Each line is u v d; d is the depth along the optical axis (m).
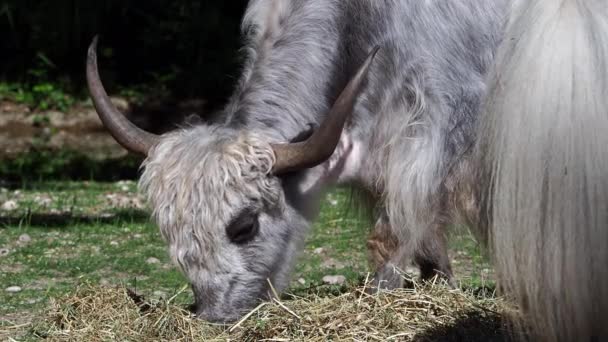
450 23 7.49
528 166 5.52
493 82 5.93
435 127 7.46
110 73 23.89
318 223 11.32
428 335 6.80
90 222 11.56
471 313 7.17
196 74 23.72
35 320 7.62
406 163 7.49
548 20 5.64
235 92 7.60
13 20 24.23
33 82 23.70
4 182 15.32
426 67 7.46
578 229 5.45
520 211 5.55
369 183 7.76
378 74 7.50
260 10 7.73
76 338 7.01
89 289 7.60
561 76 5.51
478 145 6.21
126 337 6.96
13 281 9.07
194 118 7.41
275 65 7.39
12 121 22.39
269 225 7.06
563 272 5.48
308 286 8.54
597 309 5.51
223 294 6.91
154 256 10.07
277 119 7.27
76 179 16.27
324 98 7.46
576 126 5.46
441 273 7.89
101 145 21.03
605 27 5.65
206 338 6.82
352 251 10.27
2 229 11.16
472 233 7.77
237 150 6.82
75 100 23.08
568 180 5.45
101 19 24.25
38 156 19.38
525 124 5.54
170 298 7.54
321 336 6.73
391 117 7.54
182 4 24.39
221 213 6.75
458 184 7.56
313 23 7.47
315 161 6.90
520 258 5.58
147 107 23.19
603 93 5.53
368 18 7.46
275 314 6.98
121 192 13.71
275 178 6.98
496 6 7.61
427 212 7.57
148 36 24.23
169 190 6.77
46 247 10.39
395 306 7.20
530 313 5.63
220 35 24.23
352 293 7.43
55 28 24.11
